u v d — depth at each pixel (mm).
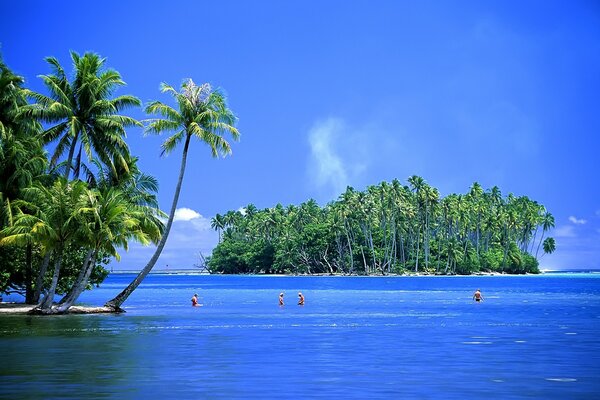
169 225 56062
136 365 24578
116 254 52031
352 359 26344
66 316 50875
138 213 53250
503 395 18828
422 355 27625
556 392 19281
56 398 18094
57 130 55594
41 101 54812
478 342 32781
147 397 18328
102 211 50719
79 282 52938
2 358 26578
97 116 56062
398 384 20578
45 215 49500
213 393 18969
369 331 39125
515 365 24641
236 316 52625
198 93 54562
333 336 36000
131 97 57156
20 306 57625
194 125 53250
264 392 19188
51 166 58594
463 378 21688
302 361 25750
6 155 53281
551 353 28281
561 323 45125
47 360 25938
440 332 38375
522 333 37562
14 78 54656
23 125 57250
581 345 31375
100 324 43594
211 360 26000
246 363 25172
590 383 20734
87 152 53812
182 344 31750
